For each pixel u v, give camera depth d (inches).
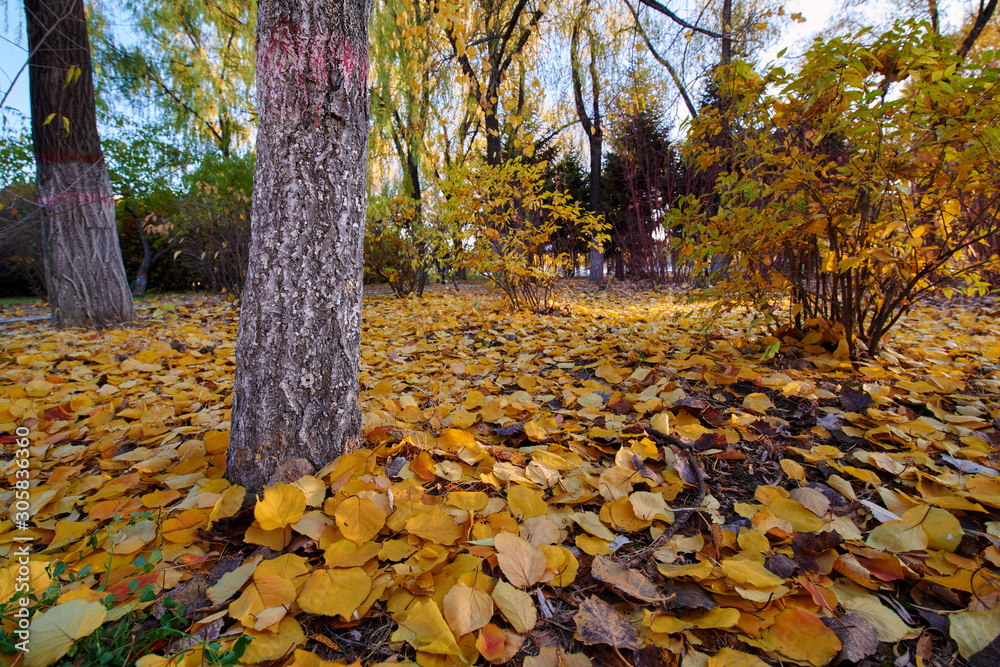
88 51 175.8
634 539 51.6
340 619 41.1
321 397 60.4
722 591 40.9
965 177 83.0
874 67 86.8
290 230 57.5
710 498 56.0
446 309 242.4
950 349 118.0
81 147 177.8
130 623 39.1
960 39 338.3
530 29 291.4
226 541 49.6
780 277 106.7
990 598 39.5
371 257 318.3
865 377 94.2
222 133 503.8
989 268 91.5
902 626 38.0
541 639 38.9
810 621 37.8
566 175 600.1
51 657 32.9
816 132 97.6
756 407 80.8
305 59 55.9
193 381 110.3
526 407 83.9
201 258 315.6
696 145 116.6
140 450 69.7
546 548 46.1
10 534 49.7
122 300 191.6
